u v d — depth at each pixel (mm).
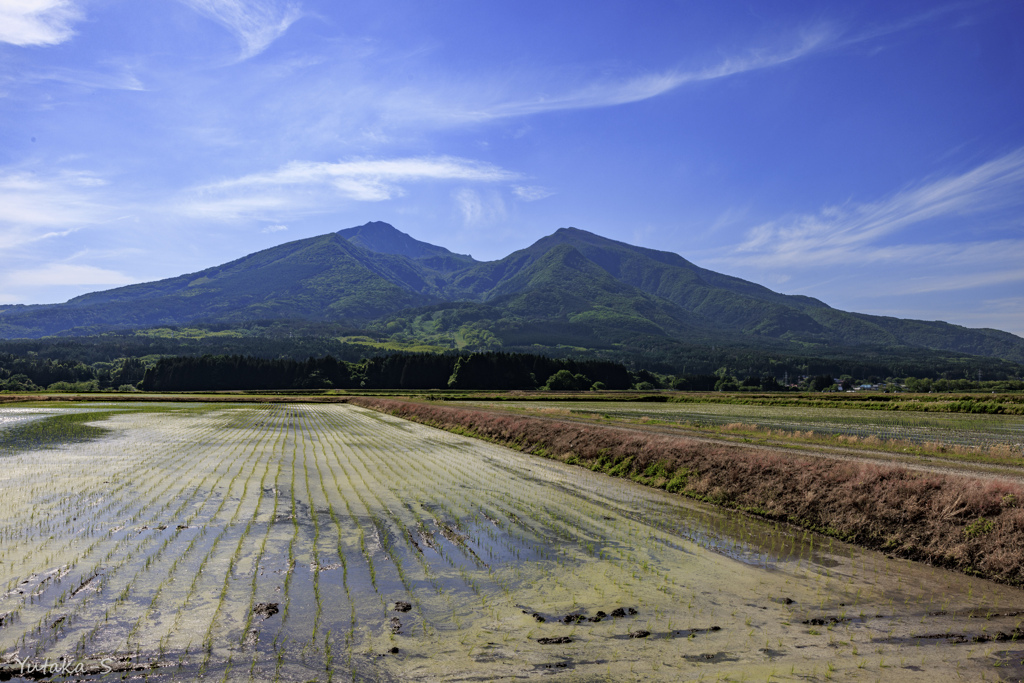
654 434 24125
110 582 9578
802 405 72062
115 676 6570
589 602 9062
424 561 10898
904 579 10344
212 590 9273
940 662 7246
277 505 15547
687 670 6910
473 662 7035
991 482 12047
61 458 24672
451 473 21734
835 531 13242
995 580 10180
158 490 17516
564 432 28641
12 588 9289
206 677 6566
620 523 14133
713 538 12891
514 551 11641
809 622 8445
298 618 8242
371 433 39656
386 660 7043
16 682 6422
